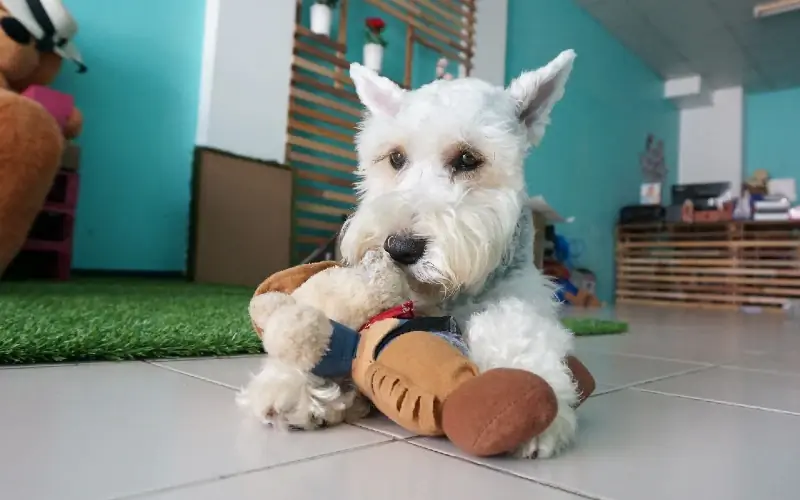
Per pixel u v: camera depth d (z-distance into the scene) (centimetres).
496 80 434
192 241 278
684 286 543
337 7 346
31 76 229
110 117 269
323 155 349
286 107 321
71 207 239
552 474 57
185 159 294
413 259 76
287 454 59
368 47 348
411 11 381
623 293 573
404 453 61
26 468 51
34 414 68
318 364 68
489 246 80
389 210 80
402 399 61
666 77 646
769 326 302
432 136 89
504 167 89
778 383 122
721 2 478
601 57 545
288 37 321
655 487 55
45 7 220
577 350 169
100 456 55
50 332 108
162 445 60
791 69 597
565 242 462
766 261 513
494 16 432
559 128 496
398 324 69
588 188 538
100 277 262
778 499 54
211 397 81
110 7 268
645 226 561
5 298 155
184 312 154
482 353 67
